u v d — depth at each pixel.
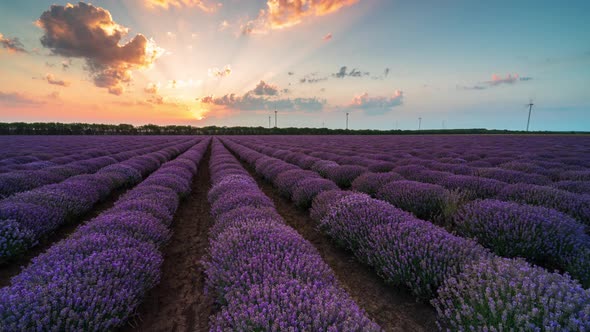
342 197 5.87
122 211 5.00
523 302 2.08
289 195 8.95
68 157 15.70
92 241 3.54
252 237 3.61
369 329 1.88
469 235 4.50
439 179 8.76
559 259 3.75
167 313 3.31
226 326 2.20
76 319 2.27
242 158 21.23
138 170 12.34
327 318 2.04
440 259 3.21
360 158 15.34
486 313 2.15
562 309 1.89
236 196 6.06
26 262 4.40
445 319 2.64
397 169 10.66
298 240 3.57
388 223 4.26
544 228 3.99
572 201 5.37
